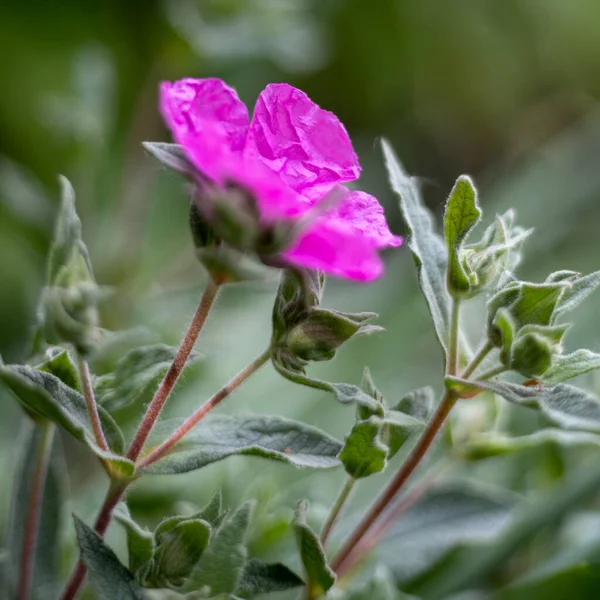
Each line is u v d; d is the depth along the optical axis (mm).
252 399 604
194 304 622
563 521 555
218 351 604
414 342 666
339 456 465
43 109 721
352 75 895
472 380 464
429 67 913
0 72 769
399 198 474
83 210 700
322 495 558
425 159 904
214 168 432
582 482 553
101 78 727
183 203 729
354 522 527
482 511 528
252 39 729
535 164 814
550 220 771
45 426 481
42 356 477
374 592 500
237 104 454
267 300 634
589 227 773
